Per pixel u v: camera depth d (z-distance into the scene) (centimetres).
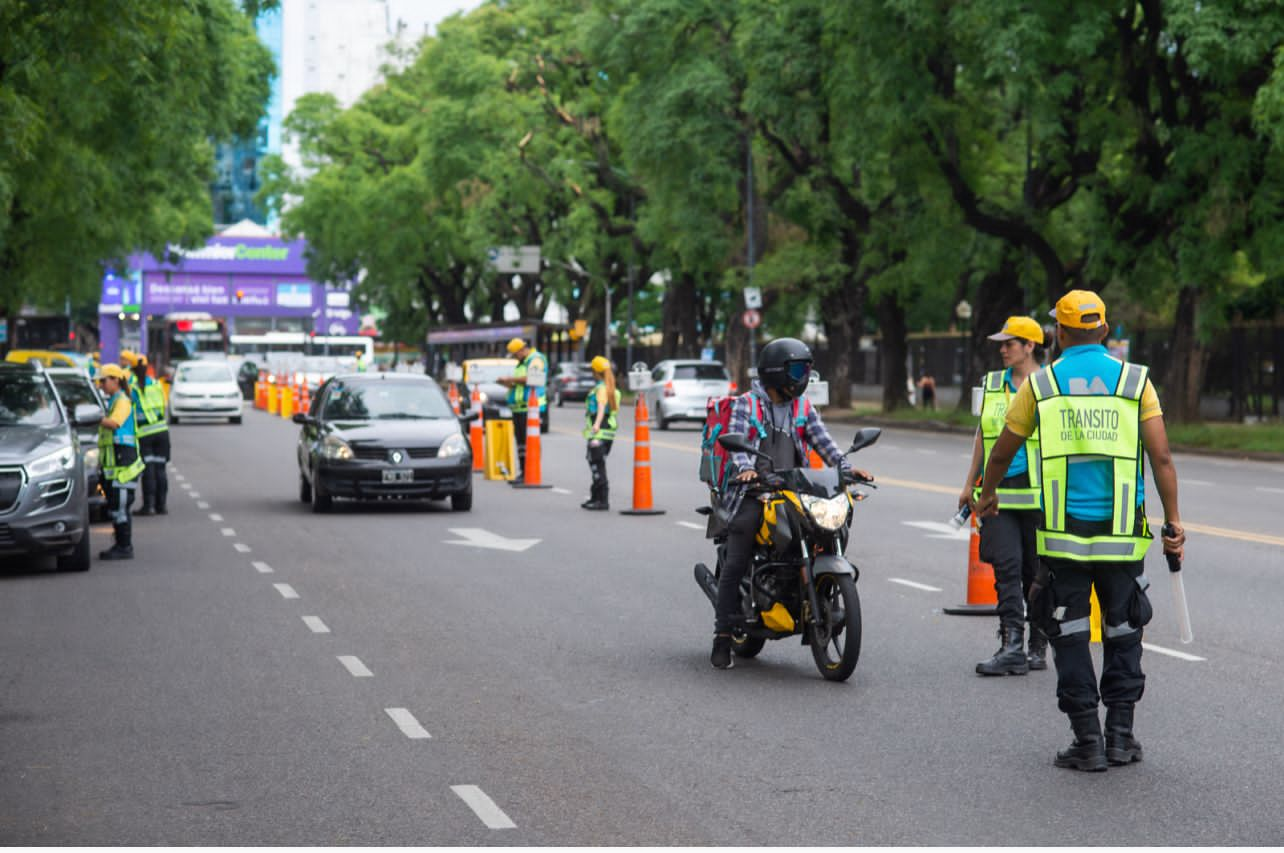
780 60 6300
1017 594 1435
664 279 10619
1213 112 5228
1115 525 1059
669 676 1422
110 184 4406
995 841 906
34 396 2295
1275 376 6366
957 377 9331
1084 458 1063
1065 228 6506
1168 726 1212
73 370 3088
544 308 12331
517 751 1134
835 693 1342
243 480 3891
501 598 1912
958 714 1258
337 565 2238
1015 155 6325
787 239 8188
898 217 6738
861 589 1973
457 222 11356
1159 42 5166
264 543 2527
